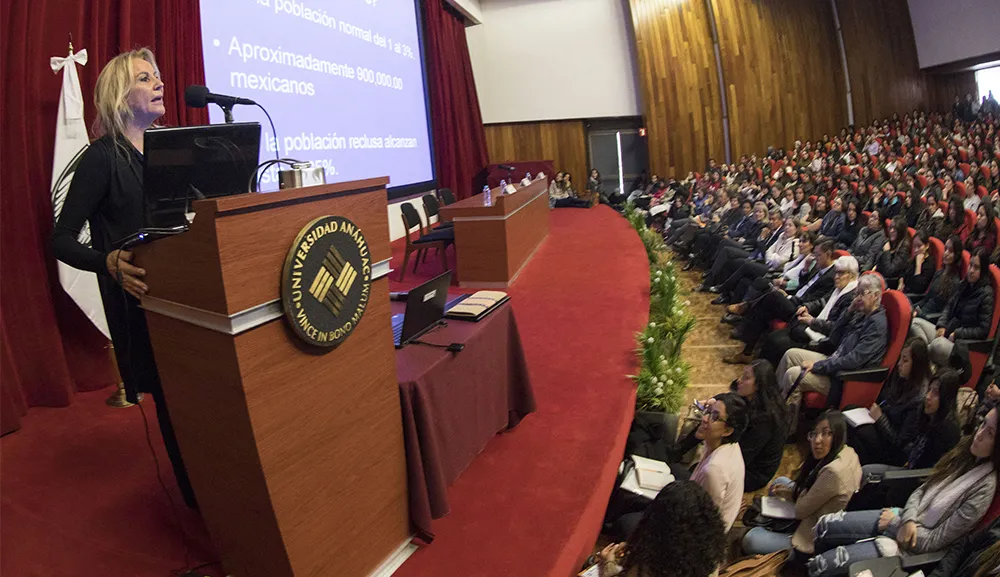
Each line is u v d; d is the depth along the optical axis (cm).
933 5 1545
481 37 1531
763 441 305
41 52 345
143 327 198
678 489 158
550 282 631
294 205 154
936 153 1058
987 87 1666
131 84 197
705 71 1509
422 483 204
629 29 1494
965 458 214
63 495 231
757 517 283
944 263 452
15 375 307
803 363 375
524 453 276
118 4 419
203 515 180
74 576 188
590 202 1326
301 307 155
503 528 219
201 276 144
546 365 396
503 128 1565
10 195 322
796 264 605
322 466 169
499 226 607
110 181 192
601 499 252
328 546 173
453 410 233
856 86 1591
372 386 186
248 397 147
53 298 341
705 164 1530
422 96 1070
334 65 776
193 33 522
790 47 1551
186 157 171
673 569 152
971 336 376
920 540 214
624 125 1548
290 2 686
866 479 264
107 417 310
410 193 1015
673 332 448
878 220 609
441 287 256
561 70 1525
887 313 350
